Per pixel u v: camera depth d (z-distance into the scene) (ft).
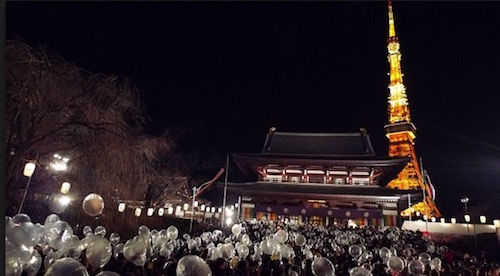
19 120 44.88
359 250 40.32
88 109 54.60
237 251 35.17
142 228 38.01
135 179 66.13
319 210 122.52
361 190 128.26
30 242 15.61
